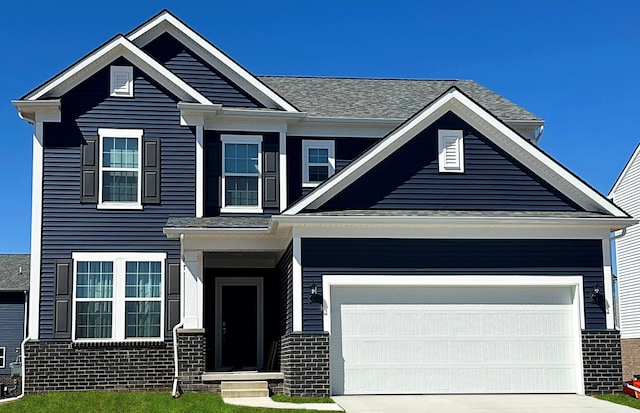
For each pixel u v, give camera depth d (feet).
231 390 59.16
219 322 73.31
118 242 65.41
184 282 63.87
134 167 66.59
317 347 57.47
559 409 52.95
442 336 59.67
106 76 67.15
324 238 58.95
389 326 59.26
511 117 76.64
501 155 63.72
